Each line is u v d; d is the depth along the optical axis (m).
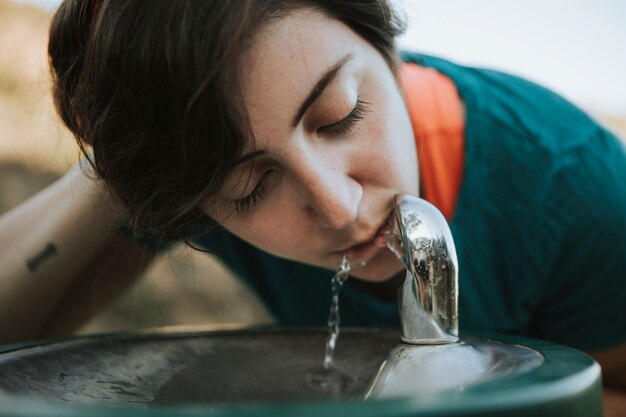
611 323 0.93
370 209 0.64
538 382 0.42
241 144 0.56
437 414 0.37
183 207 0.61
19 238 0.92
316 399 0.73
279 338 0.82
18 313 0.90
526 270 0.91
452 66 1.02
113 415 0.36
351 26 0.63
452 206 0.90
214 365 0.78
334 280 0.73
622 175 0.92
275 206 0.63
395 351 0.59
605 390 1.01
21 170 2.43
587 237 0.88
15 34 1.69
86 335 0.76
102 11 0.59
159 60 0.55
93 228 0.91
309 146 0.58
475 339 0.65
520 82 1.02
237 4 0.53
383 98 0.64
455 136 0.91
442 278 0.60
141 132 0.59
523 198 0.89
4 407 0.39
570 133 0.94
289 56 0.55
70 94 0.68
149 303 2.41
